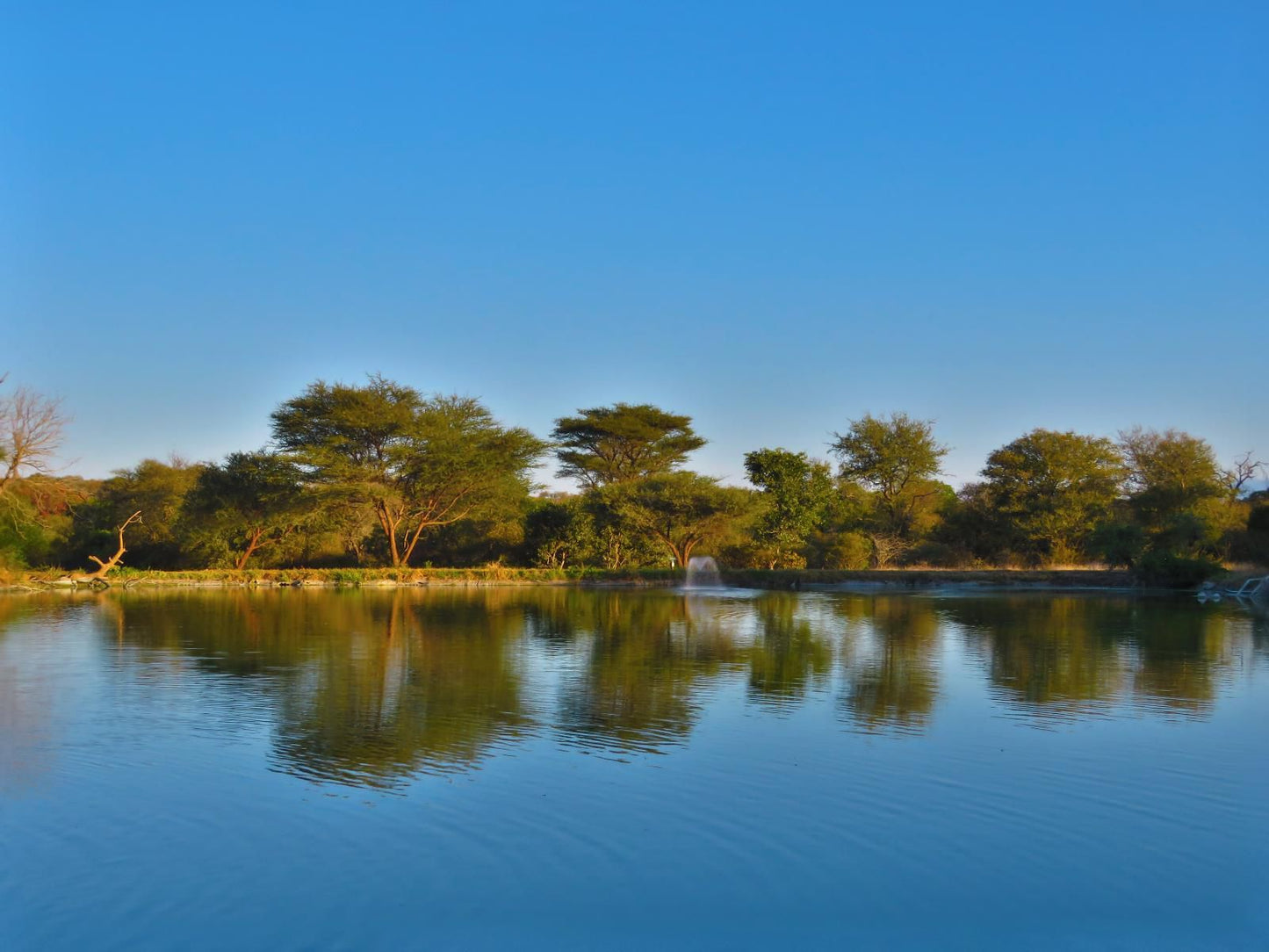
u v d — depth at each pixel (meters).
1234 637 23.95
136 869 7.88
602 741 12.10
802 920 7.08
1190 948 6.75
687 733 12.58
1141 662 19.31
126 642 21.77
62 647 20.78
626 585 47.59
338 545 55.81
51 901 7.28
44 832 8.70
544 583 48.16
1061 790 10.13
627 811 9.37
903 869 8.01
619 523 53.34
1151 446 63.59
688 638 23.23
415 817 9.15
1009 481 59.41
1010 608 33.38
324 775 10.49
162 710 13.81
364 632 24.09
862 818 9.23
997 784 10.30
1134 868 8.09
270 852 8.24
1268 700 15.20
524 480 56.22
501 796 9.80
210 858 8.11
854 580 48.16
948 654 20.44
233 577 46.19
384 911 7.16
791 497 54.28
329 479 48.88
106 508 59.03
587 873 7.87
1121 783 10.41
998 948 6.72
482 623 26.91
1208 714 14.06
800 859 8.20
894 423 64.56
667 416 68.75
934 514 66.25
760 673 17.69
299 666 18.17
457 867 7.97
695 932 6.90
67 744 11.79
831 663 18.98
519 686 16.08
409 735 12.36
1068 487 58.28
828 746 11.91
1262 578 40.22
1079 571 49.91
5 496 43.34
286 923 6.95
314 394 50.03
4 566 42.94
